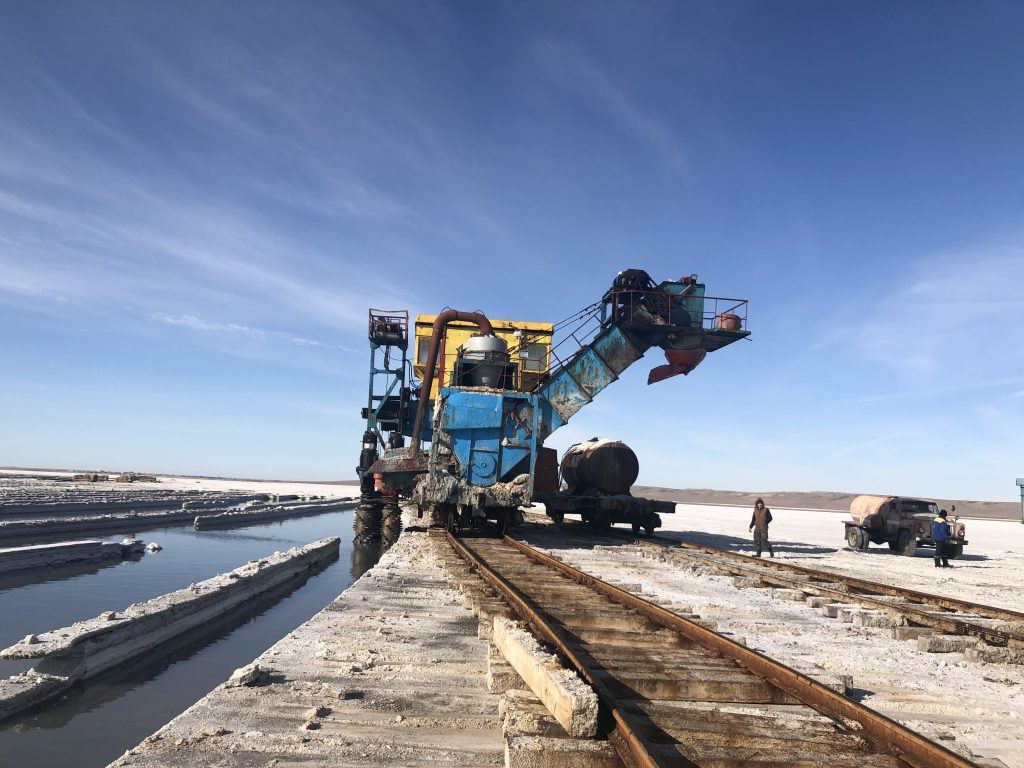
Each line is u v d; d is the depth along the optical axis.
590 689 3.81
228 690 4.86
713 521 44.94
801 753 3.66
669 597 10.08
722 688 4.75
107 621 8.12
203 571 17.02
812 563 17.91
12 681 6.64
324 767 3.62
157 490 55.50
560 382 19.03
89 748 5.68
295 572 16.03
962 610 9.80
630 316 19.02
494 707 4.64
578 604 8.16
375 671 5.45
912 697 5.38
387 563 12.57
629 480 22.66
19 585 14.22
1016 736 4.57
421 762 3.72
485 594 8.52
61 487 52.44
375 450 24.91
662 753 3.58
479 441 18.53
